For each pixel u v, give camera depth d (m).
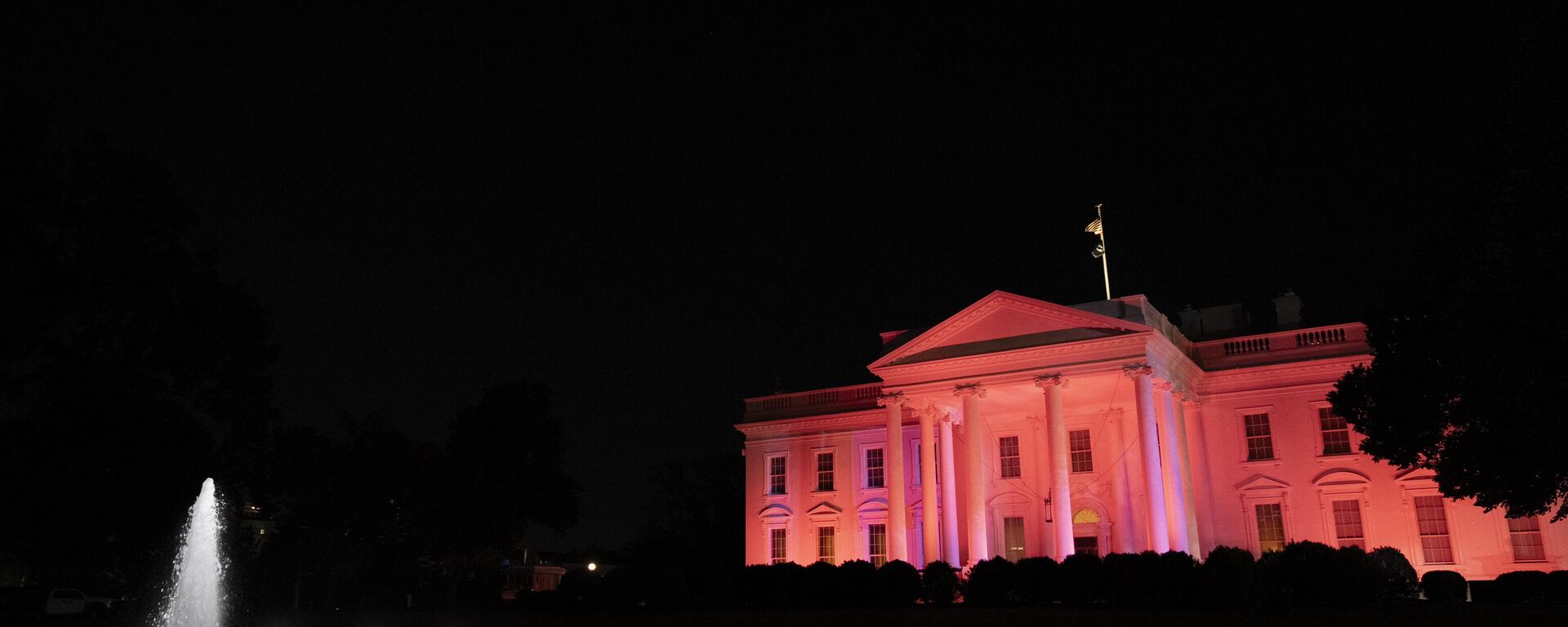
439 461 55.50
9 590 46.88
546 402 55.53
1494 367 20.52
